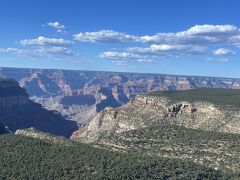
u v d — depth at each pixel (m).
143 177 188.88
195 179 197.75
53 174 190.62
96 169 193.38
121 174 188.25
